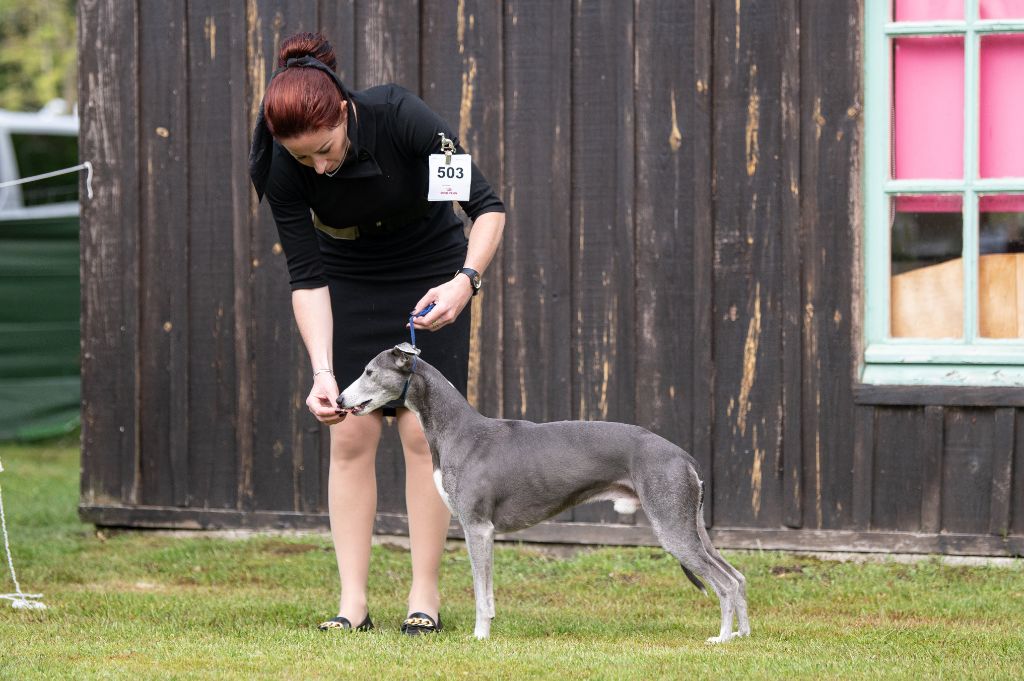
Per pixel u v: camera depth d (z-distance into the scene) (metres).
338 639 6.98
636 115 9.89
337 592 8.85
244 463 10.74
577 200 10.03
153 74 10.77
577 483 6.91
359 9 10.32
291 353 10.62
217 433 10.80
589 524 10.09
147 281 10.91
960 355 9.42
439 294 6.99
